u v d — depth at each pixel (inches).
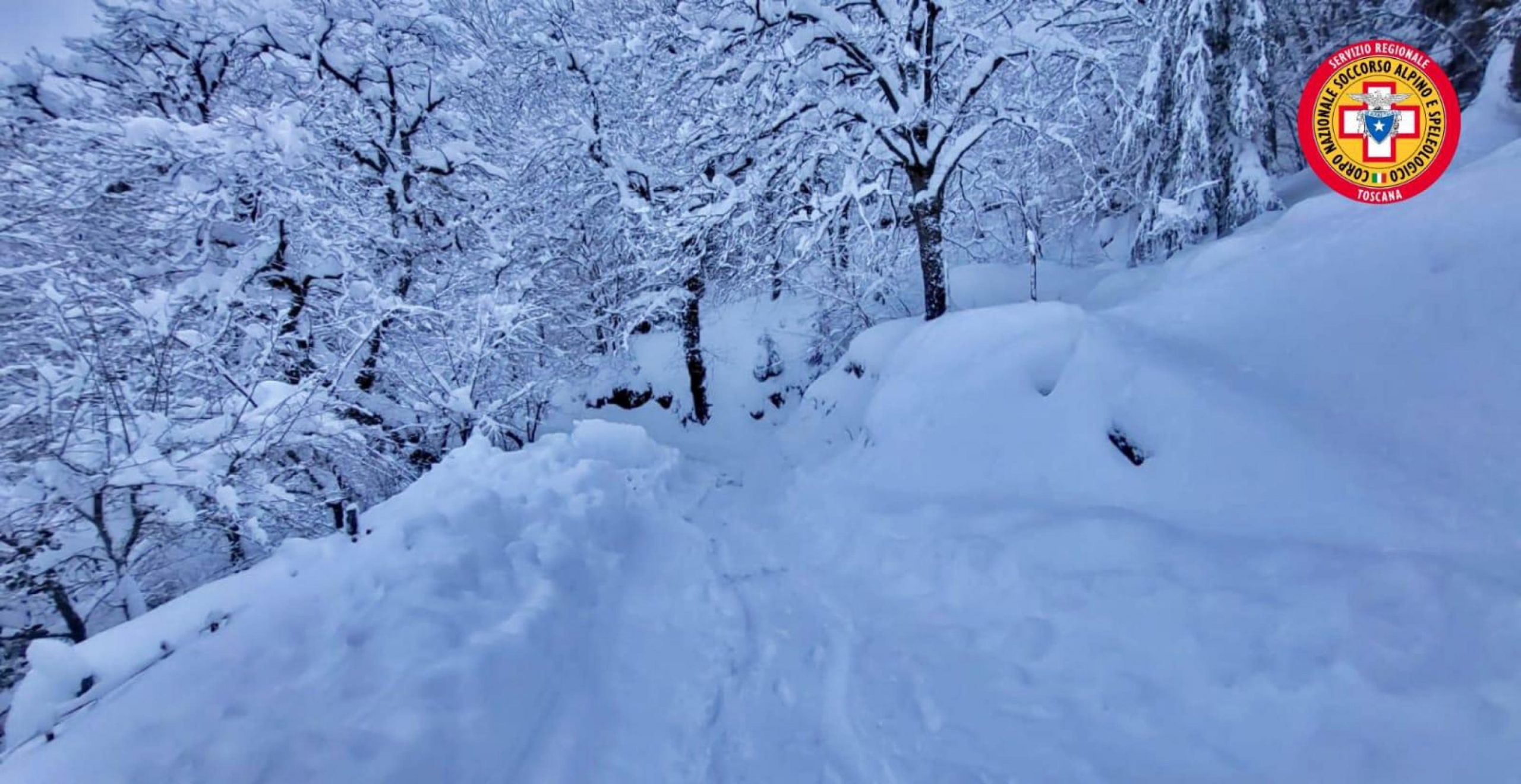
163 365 213.2
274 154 294.8
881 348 365.7
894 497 219.3
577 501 202.2
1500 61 296.0
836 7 326.0
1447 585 91.7
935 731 102.9
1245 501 131.8
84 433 177.9
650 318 526.3
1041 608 126.8
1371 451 125.4
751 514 262.2
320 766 81.7
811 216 327.3
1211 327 180.9
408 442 328.2
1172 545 126.9
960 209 421.7
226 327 253.9
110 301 218.7
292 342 301.1
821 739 108.4
